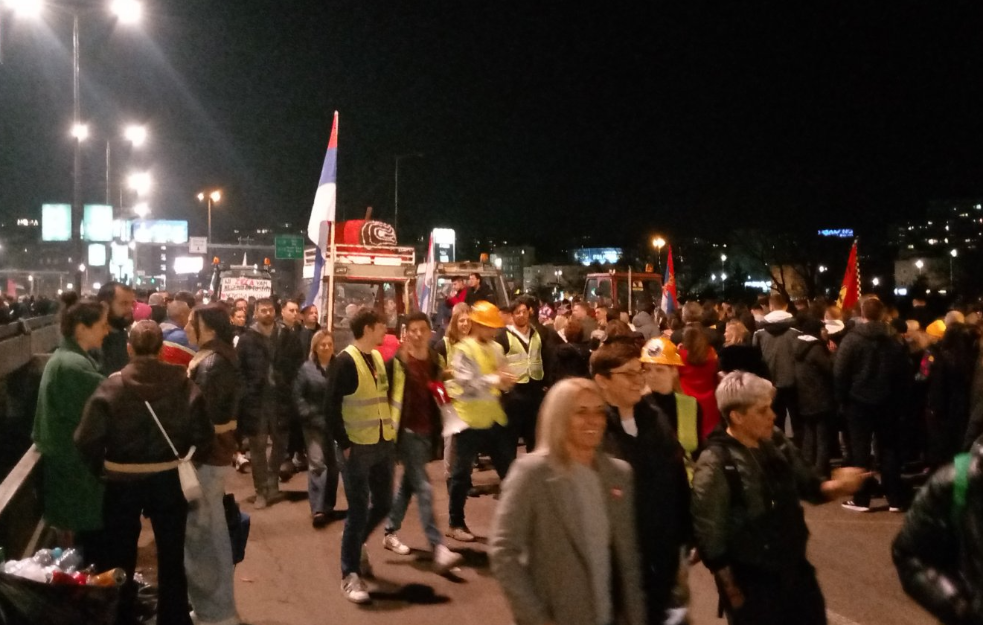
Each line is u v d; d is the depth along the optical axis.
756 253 58.72
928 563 2.77
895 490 8.73
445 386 7.55
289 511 8.91
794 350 9.55
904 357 8.55
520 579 3.27
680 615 4.01
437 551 6.66
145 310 10.07
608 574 3.37
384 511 6.42
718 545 3.79
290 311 9.83
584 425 3.37
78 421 5.35
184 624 5.08
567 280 74.00
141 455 4.93
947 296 21.61
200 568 5.33
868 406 8.57
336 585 6.56
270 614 5.94
